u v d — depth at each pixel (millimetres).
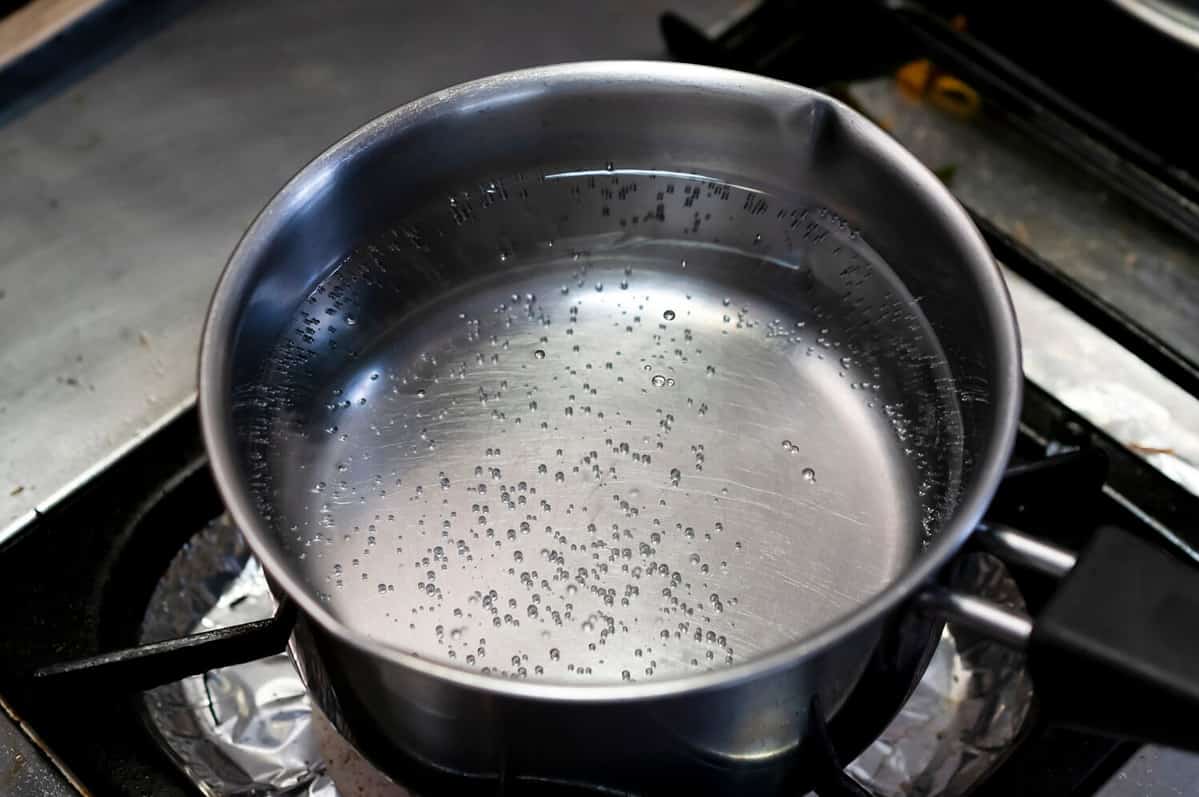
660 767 362
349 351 441
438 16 570
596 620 401
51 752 393
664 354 455
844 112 415
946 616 346
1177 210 530
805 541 416
